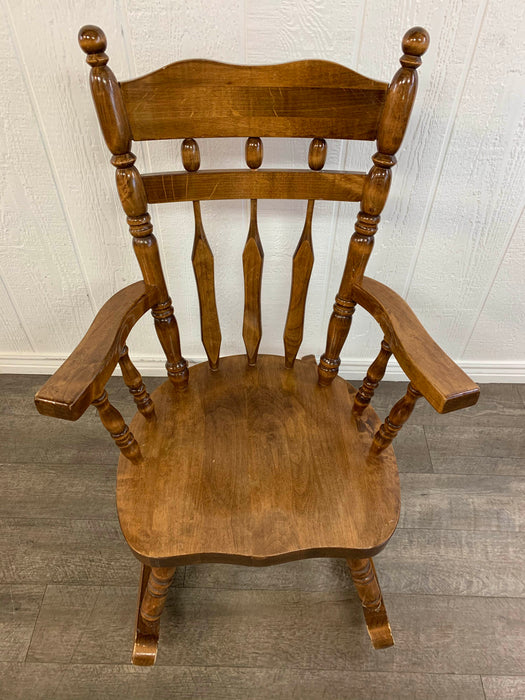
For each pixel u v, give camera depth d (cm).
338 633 92
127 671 87
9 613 94
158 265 71
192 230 99
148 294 71
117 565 100
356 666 89
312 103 63
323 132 65
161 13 71
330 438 76
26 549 103
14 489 112
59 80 77
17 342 128
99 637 91
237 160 88
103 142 86
